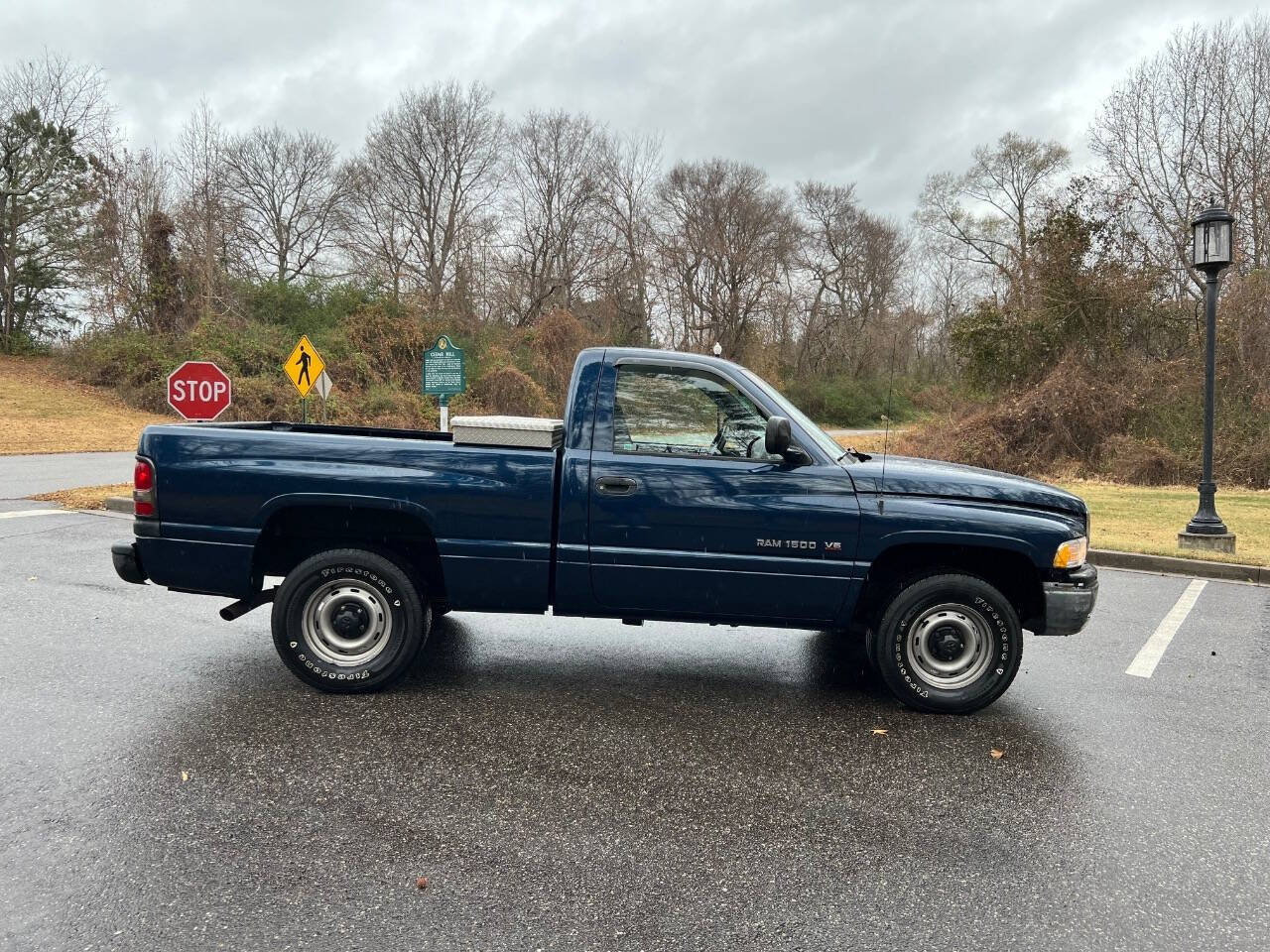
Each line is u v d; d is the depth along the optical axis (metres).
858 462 4.81
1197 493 17.77
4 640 5.47
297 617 4.61
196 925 2.59
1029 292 26.14
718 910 2.76
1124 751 4.21
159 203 34.78
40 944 2.48
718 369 4.64
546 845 3.15
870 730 4.41
